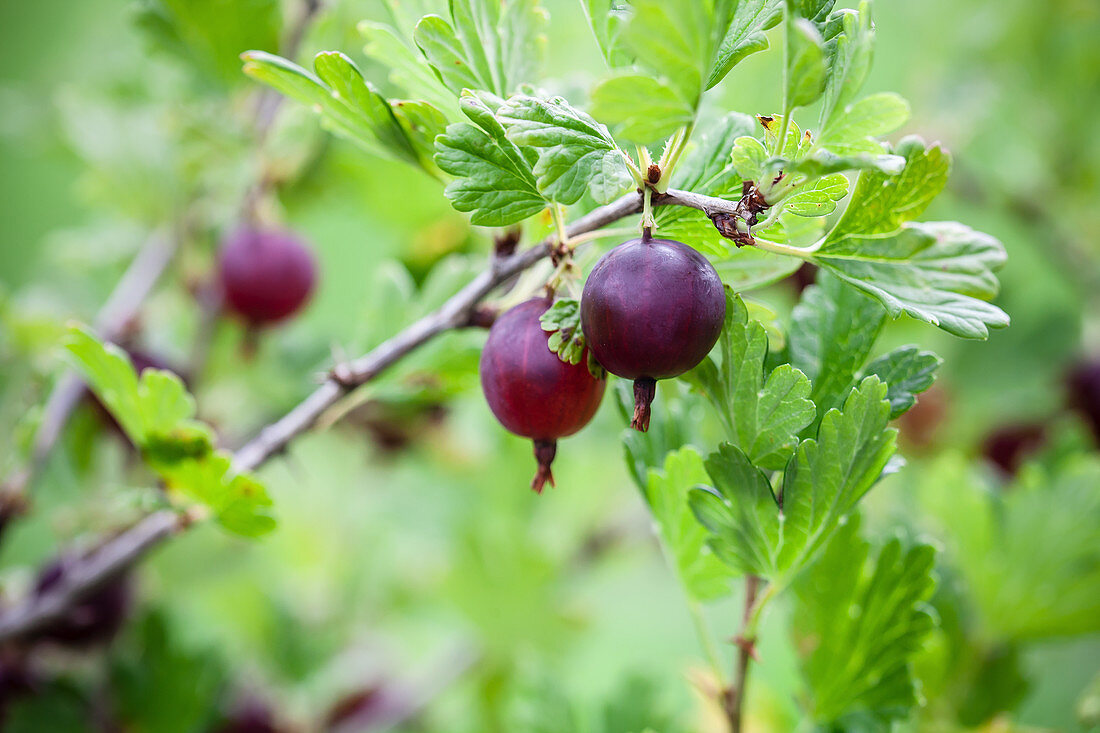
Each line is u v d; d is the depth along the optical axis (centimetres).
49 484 48
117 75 61
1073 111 69
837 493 32
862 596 35
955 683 40
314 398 37
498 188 32
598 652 71
